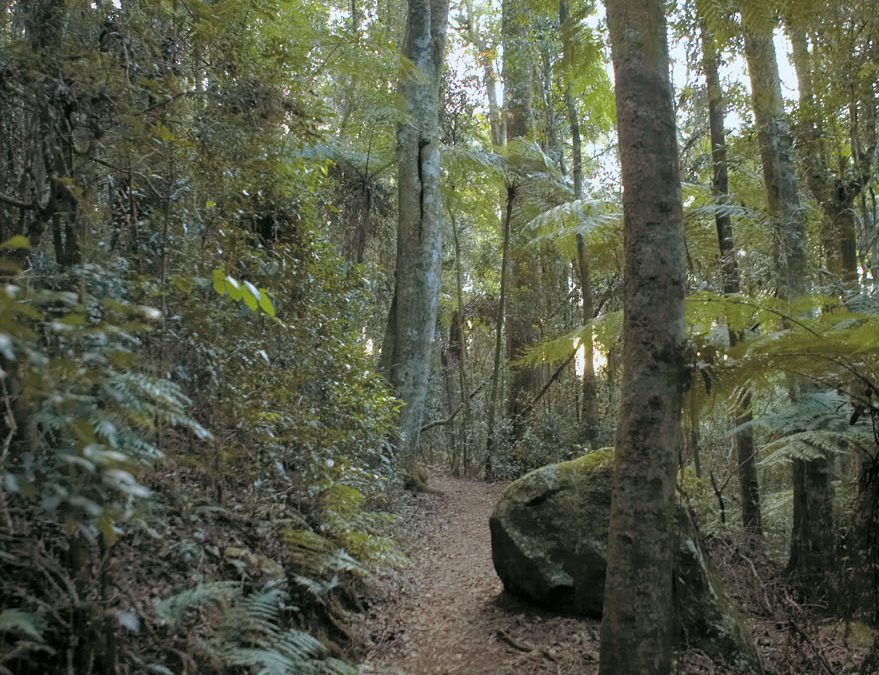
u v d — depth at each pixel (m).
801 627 3.96
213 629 2.82
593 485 5.04
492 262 17.02
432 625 4.69
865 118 6.05
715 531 5.60
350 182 10.74
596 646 4.24
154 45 3.65
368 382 7.09
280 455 4.40
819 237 6.86
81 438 1.57
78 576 2.22
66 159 3.02
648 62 2.61
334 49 7.09
